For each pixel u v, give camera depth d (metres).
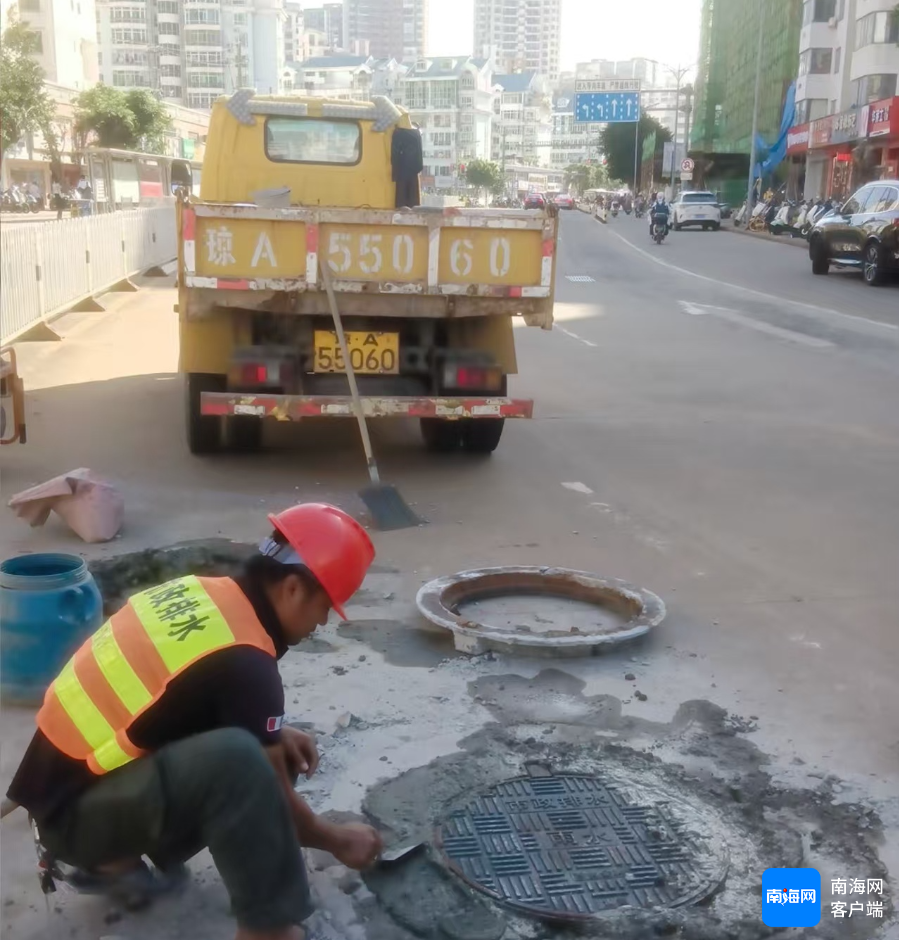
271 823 2.30
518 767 3.53
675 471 7.48
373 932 2.73
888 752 3.66
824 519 6.39
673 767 3.54
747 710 3.95
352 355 6.69
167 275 22.05
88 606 3.90
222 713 2.33
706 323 16.16
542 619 4.79
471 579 4.98
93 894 2.80
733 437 8.60
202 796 2.27
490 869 2.99
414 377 7.01
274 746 2.43
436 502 6.55
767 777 3.49
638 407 9.80
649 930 2.73
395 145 7.92
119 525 5.70
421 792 3.36
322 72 173.12
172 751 2.30
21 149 59.56
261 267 6.21
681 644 4.53
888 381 11.30
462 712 3.88
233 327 6.80
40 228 13.14
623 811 3.28
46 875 2.64
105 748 2.32
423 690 4.05
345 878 2.93
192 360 6.81
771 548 5.83
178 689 2.31
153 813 2.30
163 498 6.41
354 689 4.04
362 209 6.21
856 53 45.41
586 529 6.10
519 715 3.87
